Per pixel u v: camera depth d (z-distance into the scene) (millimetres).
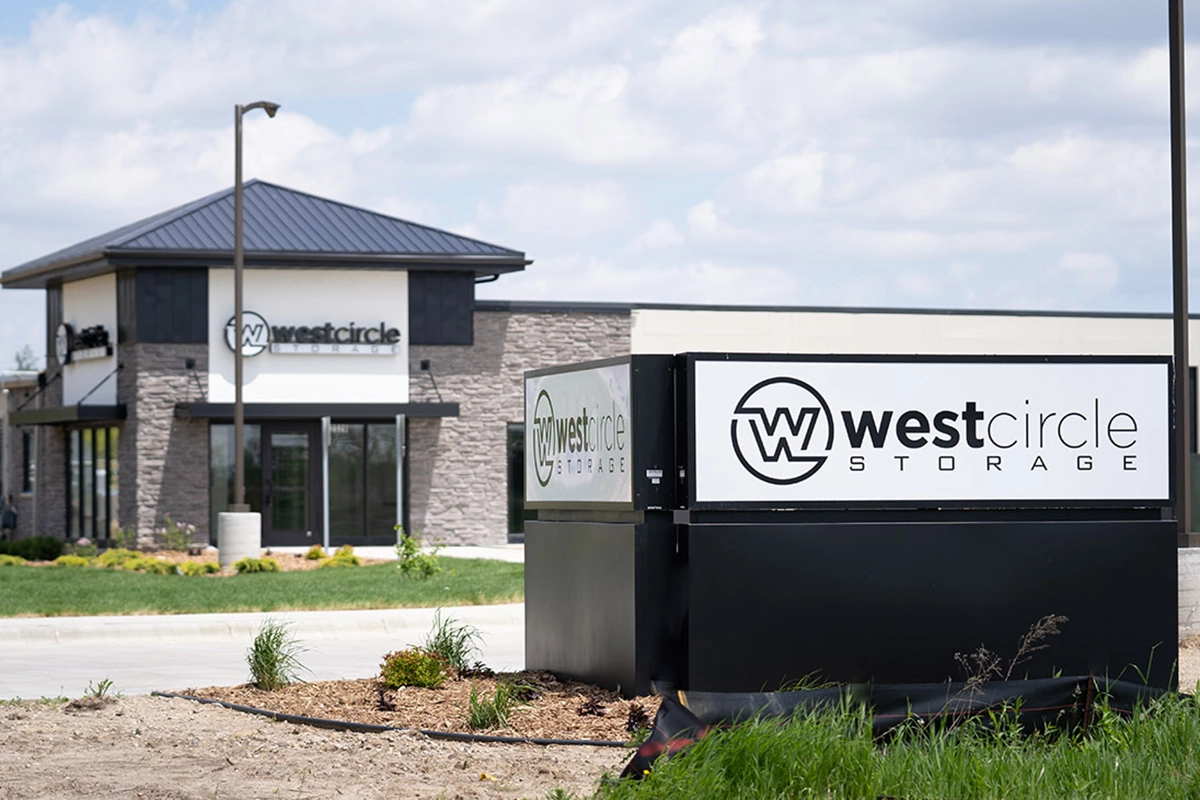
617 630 10414
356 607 19875
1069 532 10586
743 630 10078
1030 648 10453
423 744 8734
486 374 36125
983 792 7035
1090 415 10797
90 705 10344
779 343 39094
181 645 16625
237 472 29969
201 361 33906
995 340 40906
